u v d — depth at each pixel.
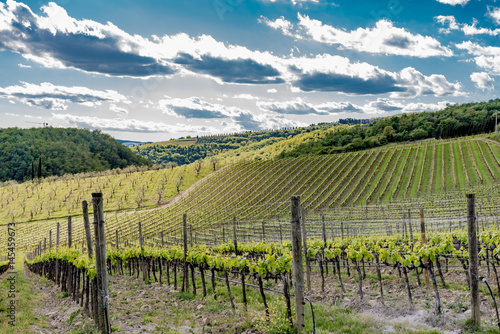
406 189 73.19
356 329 8.46
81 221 82.44
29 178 169.88
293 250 8.39
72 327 10.47
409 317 9.72
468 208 8.61
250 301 11.98
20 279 21.89
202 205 79.94
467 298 10.67
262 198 77.56
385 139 136.88
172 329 9.37
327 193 75.31
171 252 16.41
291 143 184.88
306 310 10.16
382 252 11.77
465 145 95.12
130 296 14.38
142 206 91.38
